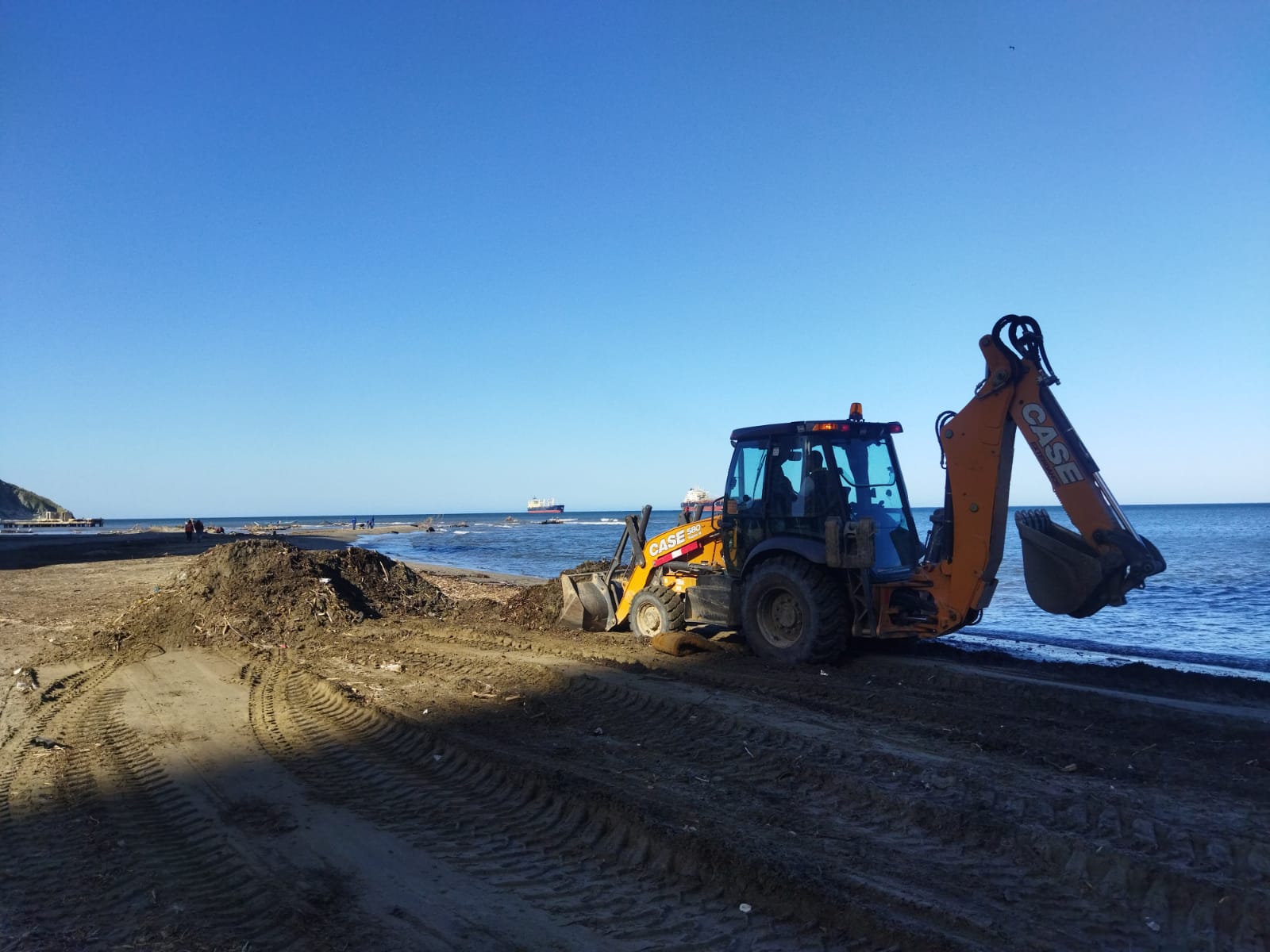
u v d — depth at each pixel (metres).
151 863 4.34
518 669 8.45
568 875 4.13
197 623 11.46
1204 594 15.65
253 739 6.54
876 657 8.39
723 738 6.03
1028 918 3.54
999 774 5.04
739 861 4.03
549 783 5.16
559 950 3.44
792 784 5.12
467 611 13.24
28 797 5.36
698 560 9.92
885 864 4.03
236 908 3.85
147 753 6.20
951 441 7.54
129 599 16.73
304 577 12.77
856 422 8.60
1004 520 7.36
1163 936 3.42
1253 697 6.87
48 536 57.09
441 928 3.62
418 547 45.25
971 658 8.51
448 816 4.90
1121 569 6.56
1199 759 5.30
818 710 6.60
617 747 5.95
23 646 11.33
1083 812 4.43
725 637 10.11
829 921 3.60
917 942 3.36
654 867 4.19
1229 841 4.03
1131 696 6.83
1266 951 3.29
